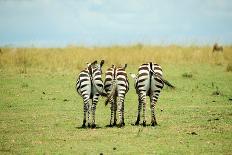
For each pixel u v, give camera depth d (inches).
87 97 1451.8
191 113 1688.0
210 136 1342.3
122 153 1173.1
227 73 2576.3
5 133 1408.7
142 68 1466.5
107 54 2920.8
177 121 1553.9
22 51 2989.7
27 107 1795.0
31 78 2338.8
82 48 3243.1
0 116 1648.6
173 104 1860.2
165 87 2153.1
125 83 1443.2
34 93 2039.9
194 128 1443.2
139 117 1515.7
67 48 3294.8
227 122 1528.1
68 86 2196.1
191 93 2070.6
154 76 1454.2
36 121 1572.3
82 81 1448.1
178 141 1285.7
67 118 1621.6
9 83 2217.0
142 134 1365.7
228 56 3061.0
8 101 1887.3
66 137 1342.3
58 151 1200.2
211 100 1937.7
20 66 2632.9
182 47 3299.7
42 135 1373.0
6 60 2711.6
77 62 2679.6
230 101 1921.8
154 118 1486.2
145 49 3157.0
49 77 2373.3
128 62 2755.9
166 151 1188.5
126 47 3378.4
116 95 1475.1
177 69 2657.5
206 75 2502.5
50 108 1782.7
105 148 1219.2
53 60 2738.7
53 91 2087.8
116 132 1393.9
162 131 1402.6
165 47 3287.4
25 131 1432.1
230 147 1227.9
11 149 1229.1
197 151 1190.3
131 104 1876.2
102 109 1774.1
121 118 1470.2
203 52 3085.6
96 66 1457.9
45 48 3393.2
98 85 1435.8
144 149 1206.3
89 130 1428.4
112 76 1439.5
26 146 1256.8
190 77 2420.0
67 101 1911.9
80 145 1253.1
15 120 1588.3
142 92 1459.2
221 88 2190.0
